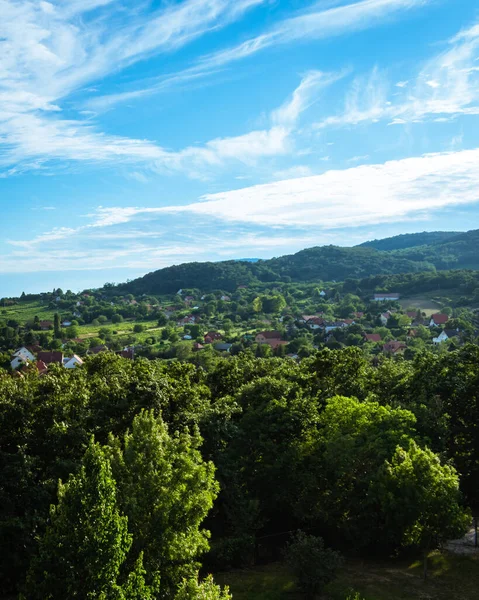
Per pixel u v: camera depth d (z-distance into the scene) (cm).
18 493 2234
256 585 2514
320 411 3700
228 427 3073
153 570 1681
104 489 1378
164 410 3059
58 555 1312
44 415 2666
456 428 3562
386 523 2589
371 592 2416
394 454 2639
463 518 2353
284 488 2994
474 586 2445
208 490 1998
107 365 4600
